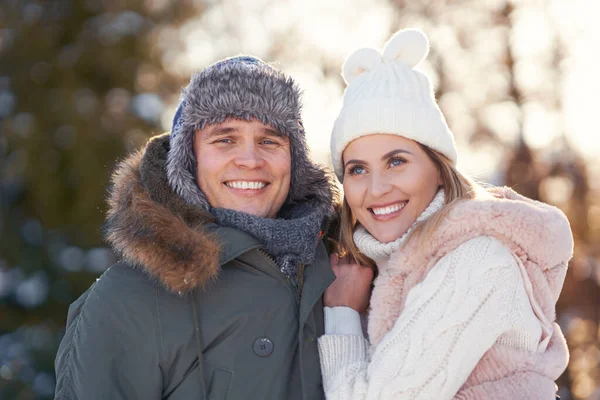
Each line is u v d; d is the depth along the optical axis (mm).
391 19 8602
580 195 7707
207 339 2215
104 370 2121
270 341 2252
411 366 2121
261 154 2475
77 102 8945
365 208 2445
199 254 2164
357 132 2404
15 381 7777
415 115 2381
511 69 8148
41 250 8820
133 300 2191
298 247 2363
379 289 2318
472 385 2154
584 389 7770
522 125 8039
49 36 9406
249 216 2361
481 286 2133
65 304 8719
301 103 2564
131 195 2293
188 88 2459
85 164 8547
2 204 9000
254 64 2500
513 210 2227
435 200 2439
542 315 2223
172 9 9617
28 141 8766
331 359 2297
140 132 8891
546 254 2236
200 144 2469
